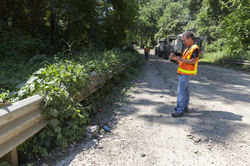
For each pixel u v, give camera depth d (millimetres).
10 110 1814
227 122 3408
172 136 2887
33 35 11852
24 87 2527
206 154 2389
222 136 2871
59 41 12102
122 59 7824
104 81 4688
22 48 7887
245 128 3143
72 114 2650
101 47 13438
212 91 5902
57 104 2500
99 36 13398
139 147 2562
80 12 11219
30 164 2084
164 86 6578
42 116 2326
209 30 25781
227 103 4590
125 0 16672
